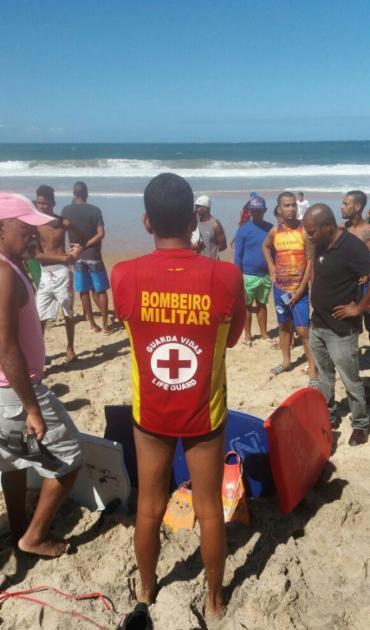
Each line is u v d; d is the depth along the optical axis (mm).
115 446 3555
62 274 6352
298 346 7055
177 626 2785
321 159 60781
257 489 3785
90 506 3766
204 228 7234
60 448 3150
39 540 3250
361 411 4438
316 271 4363
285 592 3006
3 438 3059
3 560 3332
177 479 3836
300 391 3842
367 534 3486
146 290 2459
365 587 3098
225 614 2916
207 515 2730
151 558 2900
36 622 2869
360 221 5961
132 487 3914
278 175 37469
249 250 6961
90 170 41250
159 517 2818
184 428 2570
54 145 103875
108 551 3355
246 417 3713
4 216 2885
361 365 6281
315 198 23656
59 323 8289
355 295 4293
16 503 3338
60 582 3102
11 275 2797
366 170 41250
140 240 14742
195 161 46750
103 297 7648
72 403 5465
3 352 2779
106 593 3043
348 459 4301
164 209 2414
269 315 8766
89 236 7480
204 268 2438
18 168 43094
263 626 2832
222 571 2840
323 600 3010
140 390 2596
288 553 3297
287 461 3510
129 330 2551
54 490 3170
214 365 2512
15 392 2889
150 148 87938
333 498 3844
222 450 2682
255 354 6820
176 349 2482
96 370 6406
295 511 3699
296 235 5699
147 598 2986
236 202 22125
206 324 2439
